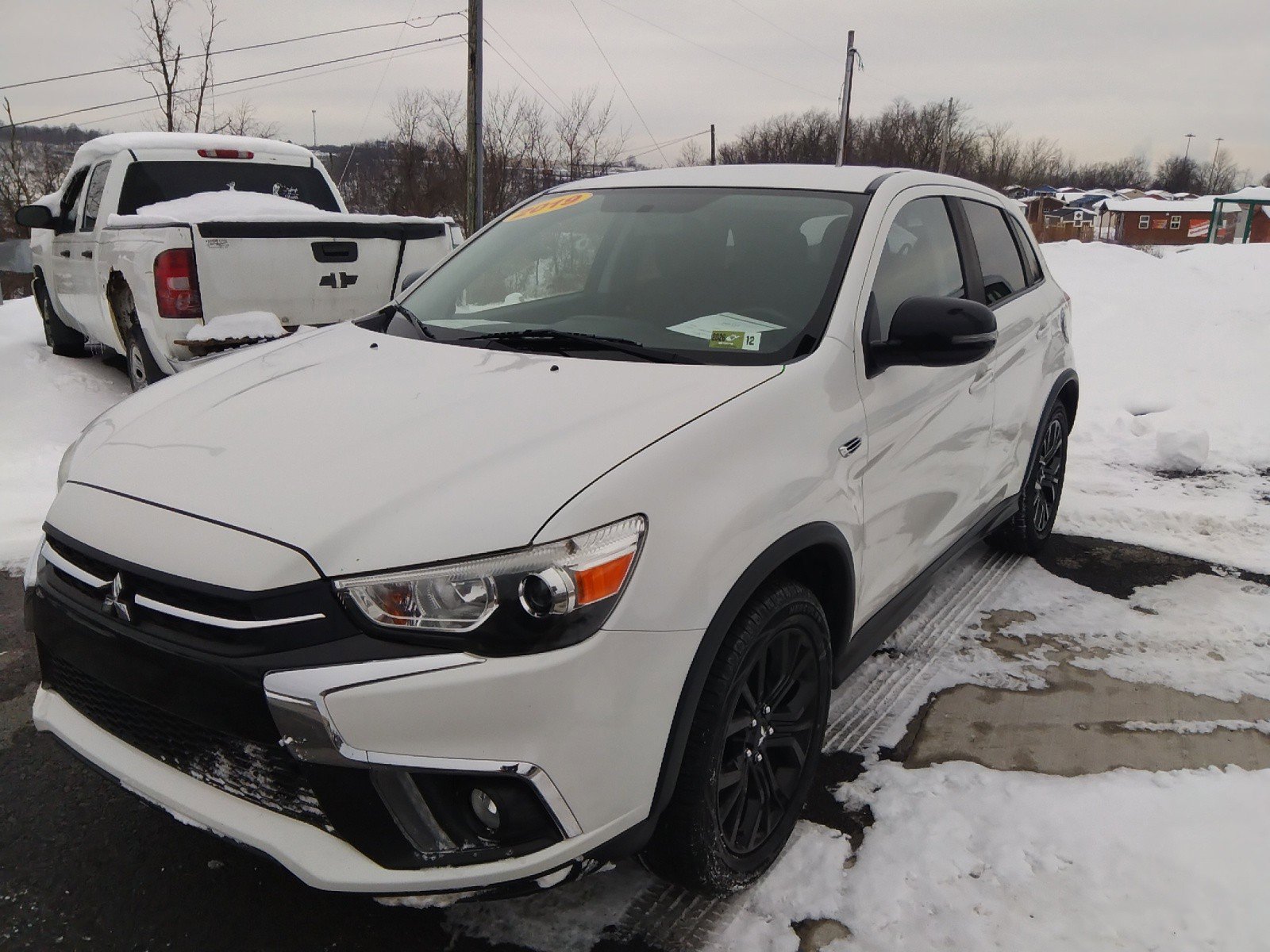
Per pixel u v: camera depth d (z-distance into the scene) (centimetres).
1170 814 266
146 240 559
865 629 282
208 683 183
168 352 554
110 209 672
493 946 218
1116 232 7462
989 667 355
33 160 2444
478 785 181
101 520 205
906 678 346
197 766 198
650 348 262
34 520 470
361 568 179
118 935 219
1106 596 421
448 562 179
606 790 187
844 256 281
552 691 178
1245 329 875
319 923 225
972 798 274
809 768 253
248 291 569
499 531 181
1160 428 694
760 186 326
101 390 702
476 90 1919
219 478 205
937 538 327
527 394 231
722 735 209
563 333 275
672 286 290
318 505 191
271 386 254
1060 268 1234
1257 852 250
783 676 235
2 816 259
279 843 184
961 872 242
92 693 215
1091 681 345
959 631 385
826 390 248
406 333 301
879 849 251
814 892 236
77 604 205
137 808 265
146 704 195
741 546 206
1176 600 418
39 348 845
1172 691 339
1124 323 938
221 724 184
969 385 330
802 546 224
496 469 196
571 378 241
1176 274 1119
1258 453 641
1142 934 223
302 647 178
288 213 621
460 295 323
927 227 335
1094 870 243
